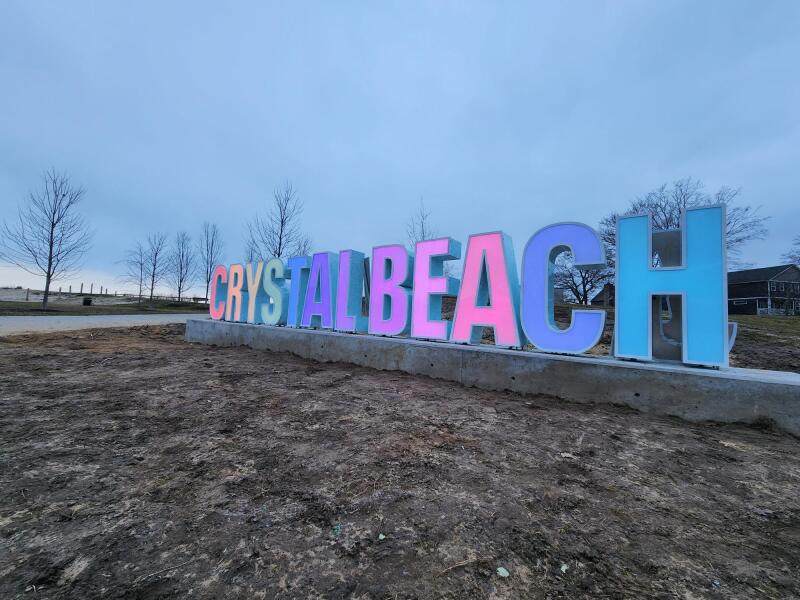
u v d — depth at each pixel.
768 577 1.86
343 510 2.39
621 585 1.78
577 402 5.26
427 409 4.71
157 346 10.43
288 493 2.59
